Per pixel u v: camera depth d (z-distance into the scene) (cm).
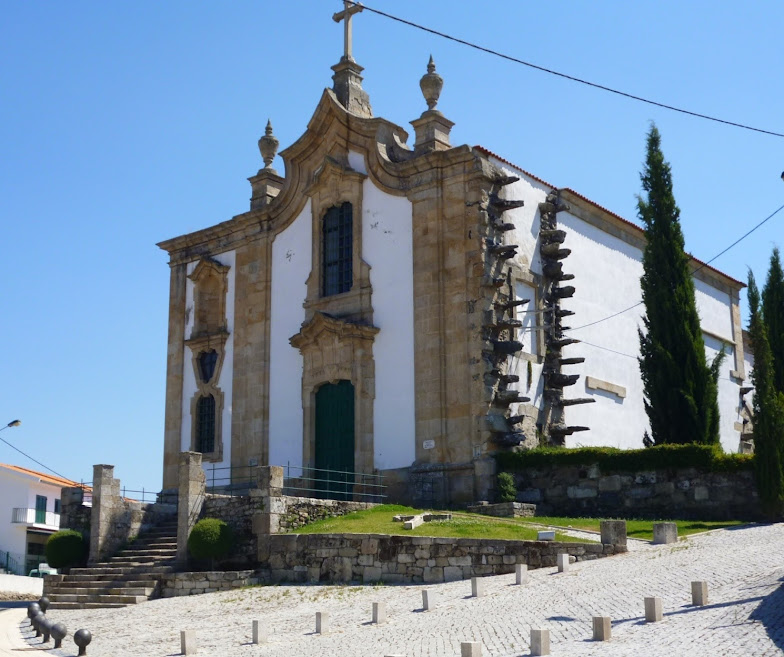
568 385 3694
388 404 3538
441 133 3697
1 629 2475
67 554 3167
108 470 3241
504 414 3353
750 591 1650
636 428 4209
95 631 2270
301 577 2717
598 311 4094
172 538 3228
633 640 1402
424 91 3722
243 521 2919
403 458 3453
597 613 1662
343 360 3647
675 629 1441
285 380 3912
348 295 3725
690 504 2927
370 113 4031
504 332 3441
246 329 4094
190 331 4338
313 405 3772
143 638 2092
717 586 1744
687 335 3334
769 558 1984
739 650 1251
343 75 4006
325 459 3712
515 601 1906
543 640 1384
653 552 2256
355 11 4053
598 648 1375
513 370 3472
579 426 3644
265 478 2867
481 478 3241
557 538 2447
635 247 4444
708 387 3309
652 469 3009
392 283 3616
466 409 3344
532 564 2330
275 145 4309
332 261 3862
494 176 3516
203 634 2077
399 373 3528
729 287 5256
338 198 3841
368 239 3722
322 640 1808
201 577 2775
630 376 4241
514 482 3225
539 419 3566
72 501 3356
